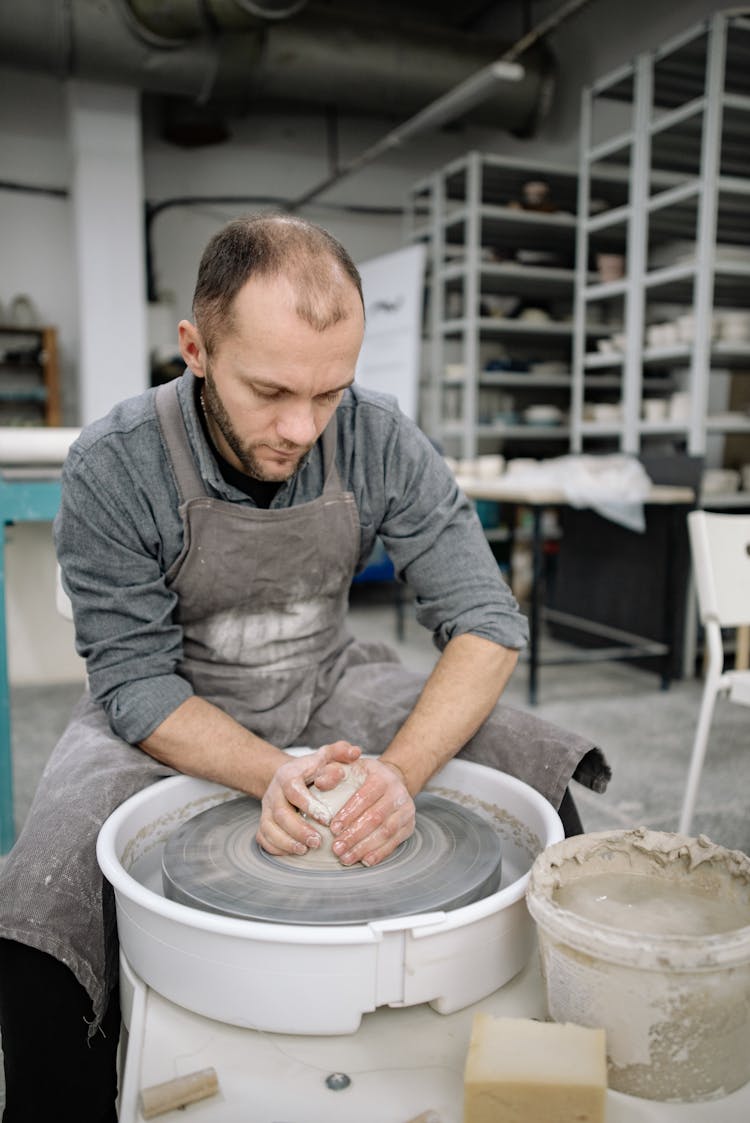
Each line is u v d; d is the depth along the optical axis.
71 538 0.96
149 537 0.97
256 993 0.63
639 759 2.39
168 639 0.98
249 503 0.98
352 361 0.76
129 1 3.91
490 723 1.01
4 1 3.84
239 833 0.84
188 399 0.95
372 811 0.78
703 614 1.71
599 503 2.97
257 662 1.08
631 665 3.56
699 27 3.28
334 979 0.62
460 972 0.66
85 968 0.74
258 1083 0.61
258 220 0.76
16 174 5.21
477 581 1.05
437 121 4.55
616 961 0.54
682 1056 0.55
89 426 0.99
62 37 4.00
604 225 4.02
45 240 5.32
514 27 5.80
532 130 5.33
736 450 3.87
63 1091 0.75
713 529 1.71
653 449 4.74
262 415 0.77
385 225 6.21
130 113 4.95
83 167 4.89
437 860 0.78
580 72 5.45
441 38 4.88
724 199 3.74
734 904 0.66
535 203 4.71
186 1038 0.65
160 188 5.59
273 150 5.88
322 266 0.73
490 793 0.94
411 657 3.66
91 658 0.97
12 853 0.80
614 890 0.69
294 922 0.67
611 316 5.41
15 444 1.73
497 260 4.82
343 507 1.02
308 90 4.75
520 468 3.59
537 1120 0.51
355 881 0.74
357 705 1.13
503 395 5.71
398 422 1.06
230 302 0.73
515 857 0.90
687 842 0.70
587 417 4.32
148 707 0.92
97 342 5.04
